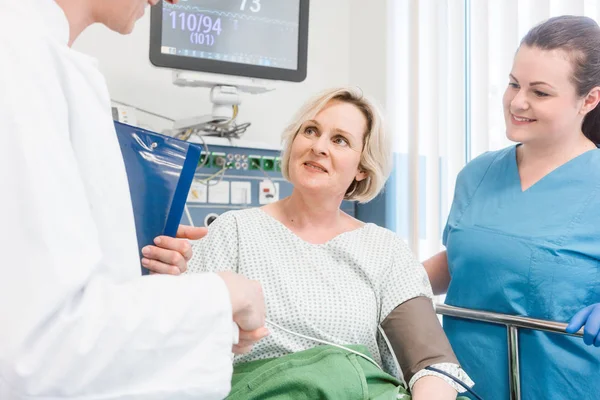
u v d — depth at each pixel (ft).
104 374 1.61
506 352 4.73
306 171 4.55
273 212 4.77
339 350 3.85
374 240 4.68
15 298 1.51
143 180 2.54
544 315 4.52
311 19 9.02
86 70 1.96
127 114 7.00
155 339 1.69
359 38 9.10
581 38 4.44
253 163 7.60
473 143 7.24
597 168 4.65
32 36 1.75
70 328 1.56
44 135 1.62
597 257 4.44
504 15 6.86
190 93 8.17
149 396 1.70
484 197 5.14
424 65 7.93
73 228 1.61
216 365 1.82
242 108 8.46
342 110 4.69
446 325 5.18
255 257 4.33
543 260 4.53
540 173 4.90
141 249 2.55
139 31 7.82
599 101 4.61
